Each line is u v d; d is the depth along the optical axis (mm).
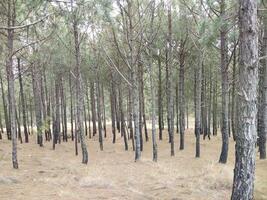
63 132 37250
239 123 7805
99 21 19719
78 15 16938
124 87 33844
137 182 12727
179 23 22172
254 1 7602
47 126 19125
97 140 36062
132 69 19828
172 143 22562
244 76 7699
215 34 12391
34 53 22938
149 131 38406
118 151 27500
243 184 7652
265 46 19312
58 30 20141
